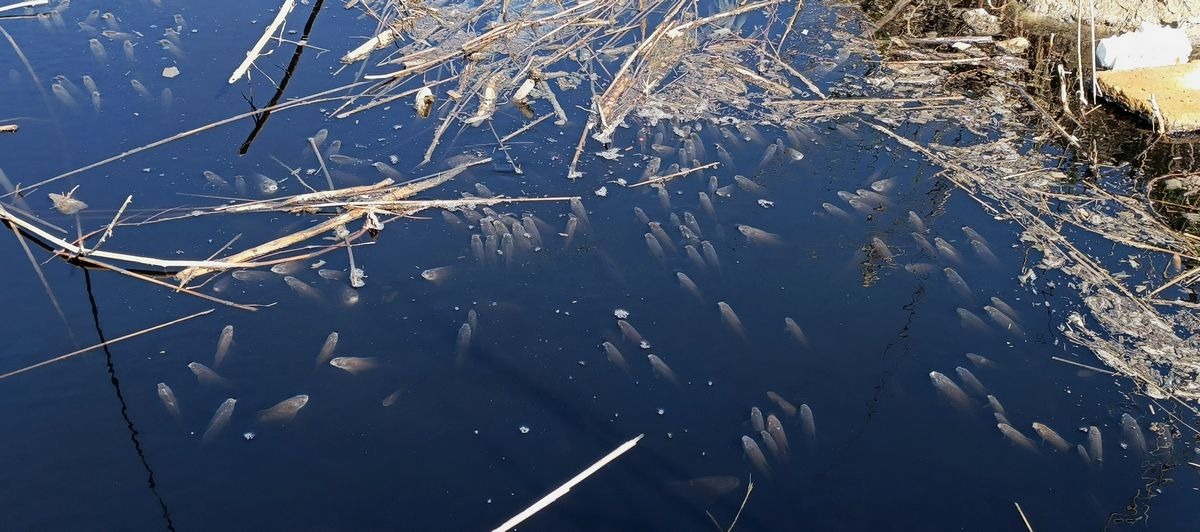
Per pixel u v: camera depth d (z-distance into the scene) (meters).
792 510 2.12
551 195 3.07
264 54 3.87
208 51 3.90
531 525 2.09
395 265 2.79
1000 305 2.61
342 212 2.98
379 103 3.50
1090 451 2.23
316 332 2.56
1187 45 3.56
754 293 2.69
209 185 3.10
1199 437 2.26
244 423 2.31
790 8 4.23
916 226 2.92
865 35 4.00
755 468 2.21
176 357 2.48
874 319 2.60
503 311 2.62
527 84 3.52
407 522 2.10
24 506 2.11
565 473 2.21
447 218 2.94
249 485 2.17
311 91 3.64
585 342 2.54
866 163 3.21
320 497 2.14
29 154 3.24
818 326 2.58
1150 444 2.25
